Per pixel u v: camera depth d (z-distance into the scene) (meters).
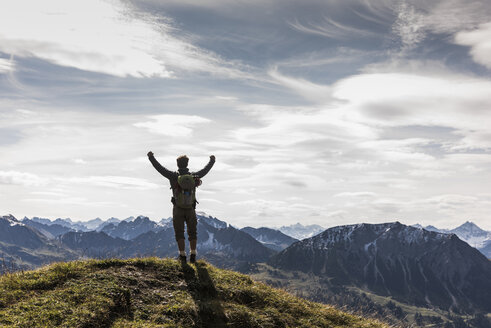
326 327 11.42
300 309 11.98
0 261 11.24
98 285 10.54
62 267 11.44
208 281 12.36
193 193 13.35
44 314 8.83
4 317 8.51
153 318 9.89
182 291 11.55
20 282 10.34
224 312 10.66
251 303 11.72
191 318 10.05
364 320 12.60
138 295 10.83
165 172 13.31
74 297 9.78
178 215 13.49
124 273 11.77
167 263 13.01
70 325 8.59
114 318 9.55
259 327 10.46
